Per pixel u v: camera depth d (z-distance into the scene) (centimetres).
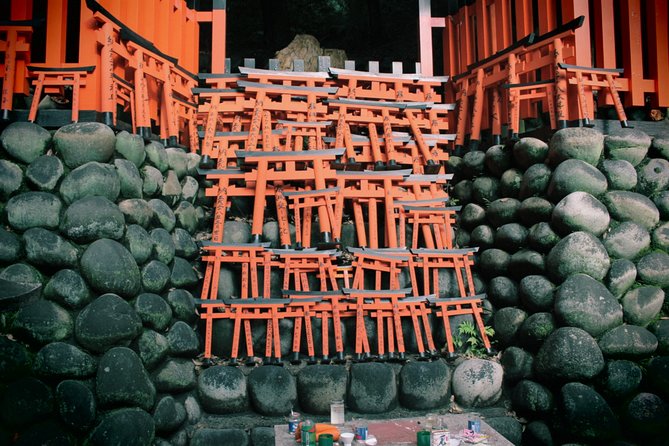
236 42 1134
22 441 423
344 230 656
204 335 586
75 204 481
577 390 532
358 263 620
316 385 560
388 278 643
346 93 700
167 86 625
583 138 584
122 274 483
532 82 642
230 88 683
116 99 538
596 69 612
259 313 584
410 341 623
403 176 662
